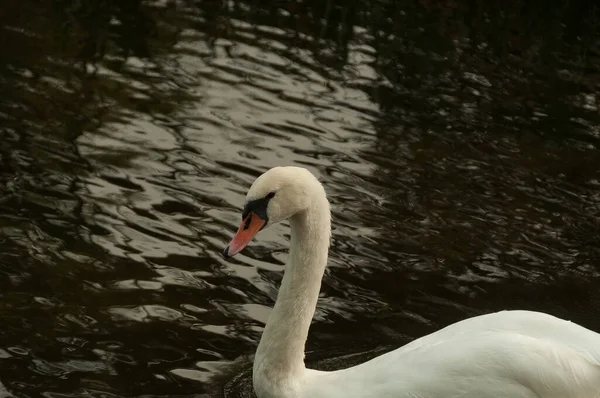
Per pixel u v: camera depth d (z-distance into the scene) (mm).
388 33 19438
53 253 10977
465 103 16578
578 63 19188
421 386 7773
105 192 12398
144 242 11398
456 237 12328
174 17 18891
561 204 13539
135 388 8984
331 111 15539
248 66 16875
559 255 12172
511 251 12141
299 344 8398
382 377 7980
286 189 7949
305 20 19562
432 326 10445
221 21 18938
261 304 10523
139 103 15031
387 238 12125
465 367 7707
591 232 12844
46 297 10188
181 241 11500
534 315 7949
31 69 15820
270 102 15562
